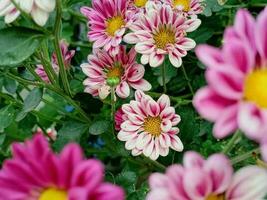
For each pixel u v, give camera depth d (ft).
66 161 0.53
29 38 0.78
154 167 1.02
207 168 0.55
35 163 0.53
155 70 1.08
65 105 1.24
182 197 0.55
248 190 0.57
